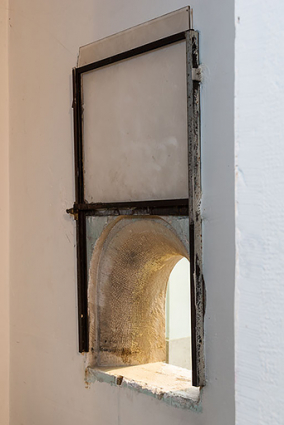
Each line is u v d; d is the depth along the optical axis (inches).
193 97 61.4
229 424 58.9
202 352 62.1
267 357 21.9
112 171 74.7
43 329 89.6
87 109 78.7
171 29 65.6
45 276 89.1
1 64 96.3
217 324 60.7
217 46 60.1
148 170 69.1
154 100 68.1
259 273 22.1
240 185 22.7
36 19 90.2
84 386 80.5
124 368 79.3
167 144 66.4
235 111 22.9
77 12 81.7
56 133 86.5
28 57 92.4
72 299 83.4
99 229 77.2
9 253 97.9
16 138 95.6
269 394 21.8
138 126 70.5
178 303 133.9
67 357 84.0
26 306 93.7
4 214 97.3
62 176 85.4
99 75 76.5
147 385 70.2
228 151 59.1
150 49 67.2
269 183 21.7
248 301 22.5
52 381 87.4
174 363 133.1
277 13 21.6
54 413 86.8
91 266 79.0
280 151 21.4
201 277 62.1
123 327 81.4
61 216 85.7
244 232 22.6
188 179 61.9
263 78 21.9
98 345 80.6
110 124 74.9
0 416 96.7
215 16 60.4
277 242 21.5
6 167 97.5
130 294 80.8
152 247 74.7
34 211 91.5
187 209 63.4
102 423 77.2
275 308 21.5
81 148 79.5
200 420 62.5
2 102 96.8
